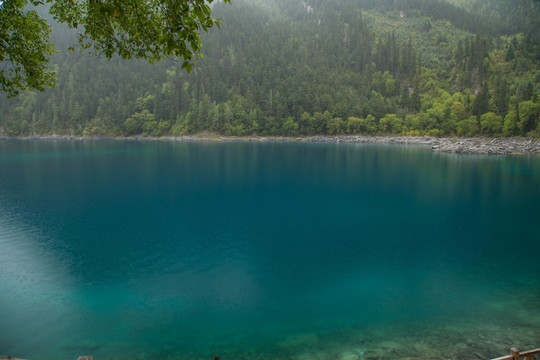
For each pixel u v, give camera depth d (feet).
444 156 351.87
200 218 129.90
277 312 65.57
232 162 298.15
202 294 72.74
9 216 130.31
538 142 403.13
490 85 607.78
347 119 604.90
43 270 83.51
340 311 65.82
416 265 87.86
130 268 85.20
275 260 91.15
